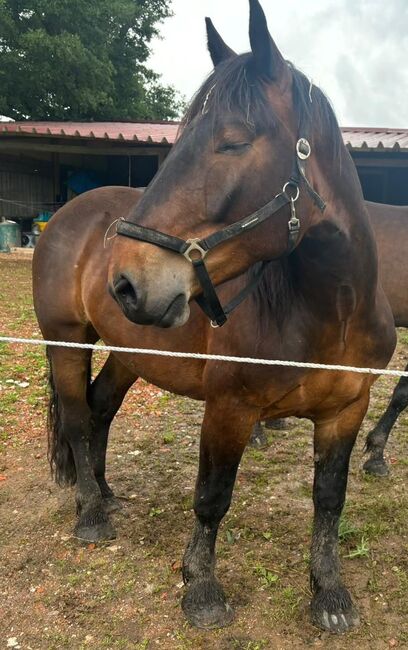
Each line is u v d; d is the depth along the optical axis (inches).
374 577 92.8
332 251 64.2
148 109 946.1
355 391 76.3
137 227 56.2
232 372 73.0
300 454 139.8
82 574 93.8
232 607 85.3
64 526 107.6
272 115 55.8
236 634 80.4
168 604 86.7
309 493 120.0
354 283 67.1
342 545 101.5
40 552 99.7
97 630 81.4
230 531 104.6
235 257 58.1
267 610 85.1
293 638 79.9
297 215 57.9
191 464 133.7
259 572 93.6
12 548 100.7
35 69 704.4
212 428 77.1
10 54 697.0
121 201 106.3
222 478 79.3
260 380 71.1
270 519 109.7
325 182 61.9
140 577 93.2
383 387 193.2
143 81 944.9
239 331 71.9
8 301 322.0
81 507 105.4
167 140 430.0
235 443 77.1
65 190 601.3
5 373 193.3
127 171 590.9
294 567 95.4
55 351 108.7
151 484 123.9
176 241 55.4
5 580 92.3
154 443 145.2
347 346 72.8
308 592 89.0
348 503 116.0
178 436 150.0
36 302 110.3
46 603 86.8
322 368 66.8
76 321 106.7
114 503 113.6
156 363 89.9
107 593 88.9
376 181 440.5
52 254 107.3
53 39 679.1
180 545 101.5
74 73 743.7
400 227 139.9
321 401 76.2
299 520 109.3
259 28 55.0
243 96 55.0
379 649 77.8
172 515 111.3
